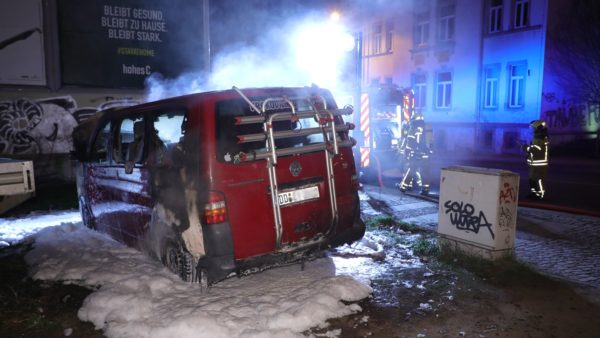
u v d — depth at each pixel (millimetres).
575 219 7367
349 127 4652
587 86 19797
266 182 4199
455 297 4254
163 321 3707
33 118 9547
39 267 5125
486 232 5012
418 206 8539
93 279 4691
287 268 5000
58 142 9828
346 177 4797
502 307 4039
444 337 3559
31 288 4652
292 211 4328
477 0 21516
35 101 9516
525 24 19859
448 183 5359
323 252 4727
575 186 11016
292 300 4035
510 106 20625
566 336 3543
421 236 6223
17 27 9172
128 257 5352
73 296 4445
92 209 6332
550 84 19375
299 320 3691
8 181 3904
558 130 19797
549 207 8258
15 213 8305
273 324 3656
